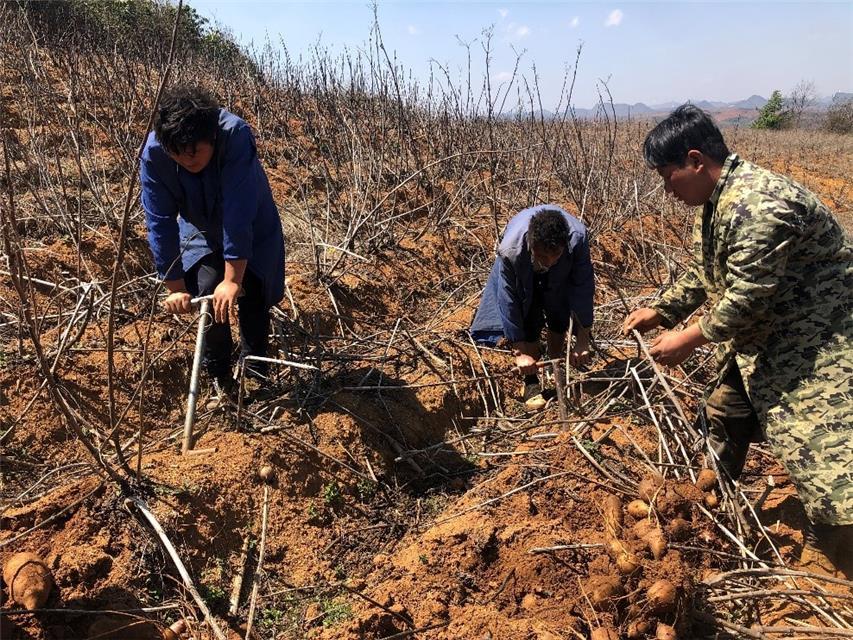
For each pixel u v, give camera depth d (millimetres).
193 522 2520
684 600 2221
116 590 2211
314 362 3666
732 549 2652
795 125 29562
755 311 2271
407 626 2297
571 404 3480
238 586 2473
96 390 3180
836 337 2307
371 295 4793
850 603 2490
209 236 3016
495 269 3939
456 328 4402
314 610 2438
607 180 7348
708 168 2318
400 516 3020
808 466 2340
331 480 3006
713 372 3916
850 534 2598
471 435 3520
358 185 5715
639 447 3062
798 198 2189
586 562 2424
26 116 5789
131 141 5609
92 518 2363
